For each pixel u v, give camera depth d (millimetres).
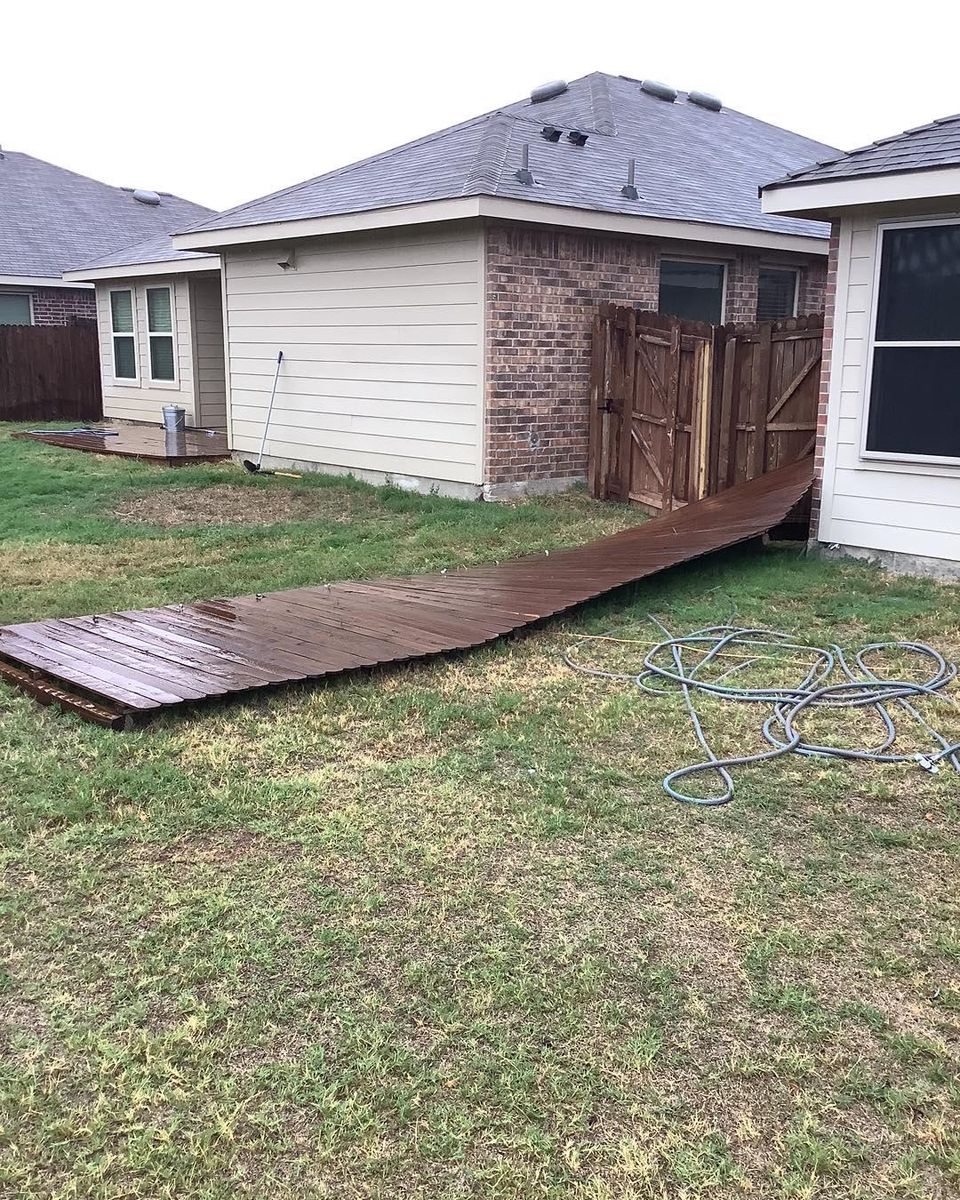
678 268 11500
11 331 18766
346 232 10594
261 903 3059
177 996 2635
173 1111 2262
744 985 2699
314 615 5902
